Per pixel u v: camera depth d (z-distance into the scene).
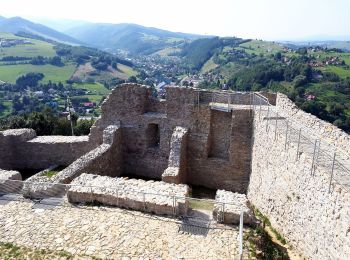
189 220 12.98
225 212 12.63
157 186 14.71
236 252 11.11
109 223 12.77
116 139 22.38
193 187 22.19
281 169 14.91
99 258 10.86
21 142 24.23
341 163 12.13
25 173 24.05
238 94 21.95
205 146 21.58
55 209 13.89
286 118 17.80
